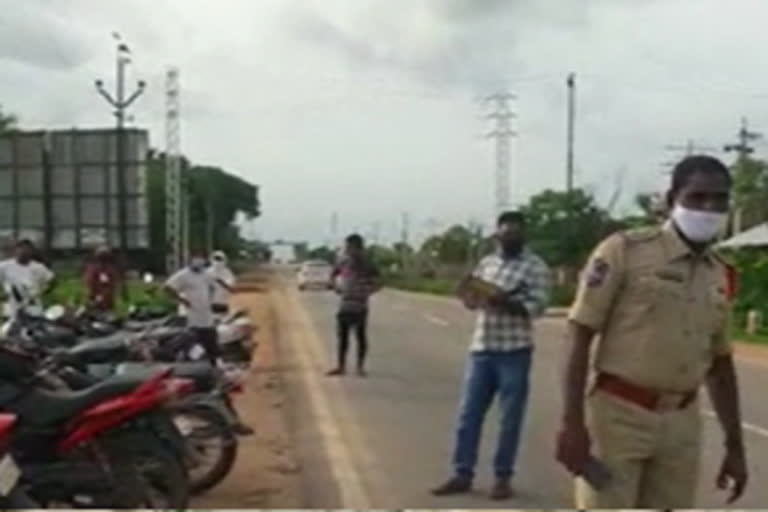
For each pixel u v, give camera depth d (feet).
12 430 21.40
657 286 16.15
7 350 24.97
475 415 30.55
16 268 48.42
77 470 24.77
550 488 31.50
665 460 16.56
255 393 53.01
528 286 29.58
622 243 16.38
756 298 114.73
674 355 16.22
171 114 241.96
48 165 112.57
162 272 213.87
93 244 111.86
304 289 219.00
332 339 89.66
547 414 46.47
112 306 56.13
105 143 112.68
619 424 16.34
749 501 29.76
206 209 362.94
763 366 71.82
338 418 45.44
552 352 78.64
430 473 34.01
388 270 351.05
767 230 143.95
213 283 49.49
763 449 38.42
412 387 56.29
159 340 40.55
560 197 207.10
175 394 25.59
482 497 30.22
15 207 113.39
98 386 25.21
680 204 16.22
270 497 30.35
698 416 16.89
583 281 16.51
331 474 33.81
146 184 115.34
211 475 30.07
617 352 16.37
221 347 49.21
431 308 153.48
